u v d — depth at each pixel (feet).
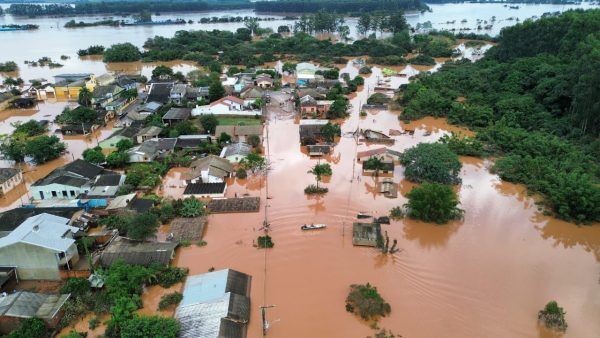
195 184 208.44
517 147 253.44
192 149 248.32
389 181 217.36
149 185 206.49
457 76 401.08
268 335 124.26
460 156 257.55
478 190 215.72
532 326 130.41
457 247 168.96
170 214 181.98
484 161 250.78
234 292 135.33
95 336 122.01
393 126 308.40
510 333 127.44
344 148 264.72
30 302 126.21
